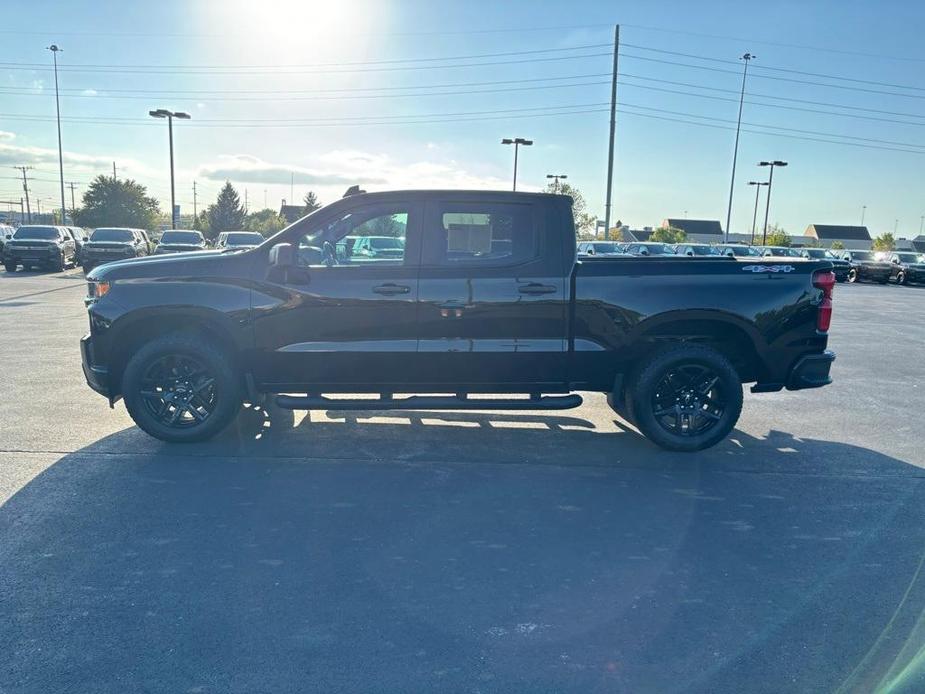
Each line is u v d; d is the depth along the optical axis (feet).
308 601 11.51
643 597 11.83
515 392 19.31
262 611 11.19
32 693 9.17
